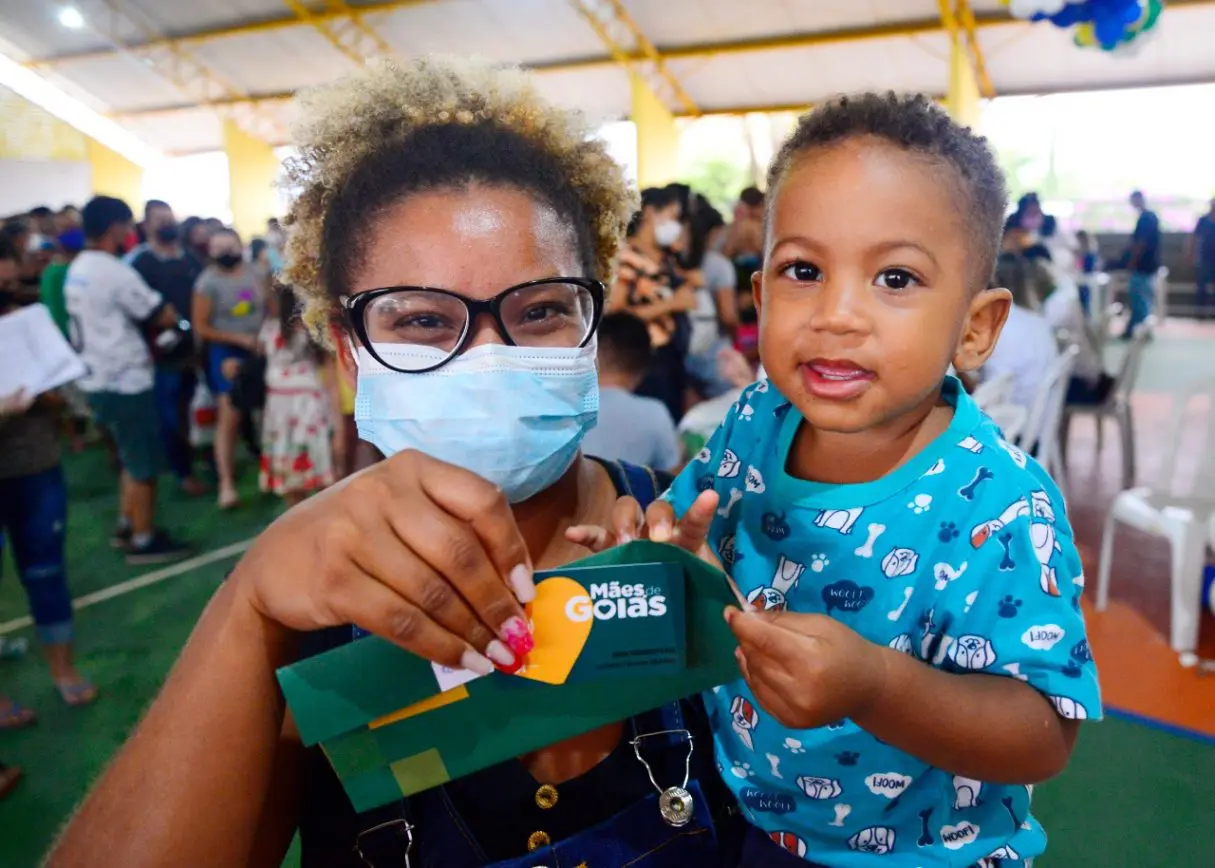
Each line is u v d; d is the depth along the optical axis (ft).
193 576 14.03
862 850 2.88
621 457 8.20
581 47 42.73
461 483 1.92
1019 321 13.84
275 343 15.16
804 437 3.00
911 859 2.84
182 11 42.93
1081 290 31.68
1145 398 26.17
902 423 2.74
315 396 15.38
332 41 43.62
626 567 2.19
